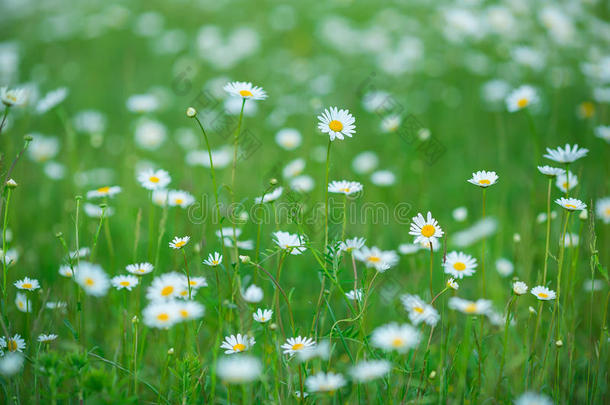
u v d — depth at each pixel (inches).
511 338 77.3
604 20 214.5
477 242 107.1
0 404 64.9
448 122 182.9
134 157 150.6
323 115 68.2
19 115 165.3
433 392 68.3
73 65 246.8
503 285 93.7
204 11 310.5
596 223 96.7
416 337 58.2
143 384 72.7
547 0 217.5
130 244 109.5
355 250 71.0
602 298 85.6
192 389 63.7
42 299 79.1
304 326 85.9
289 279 100.0
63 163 153.4
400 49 226.8
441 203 135.0
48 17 323.0
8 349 65.1
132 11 311.6
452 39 219.3
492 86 175.9
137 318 68.7
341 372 76.1
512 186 137.5
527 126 169.8
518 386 67.9
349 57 243.4
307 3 311.7
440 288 90.3
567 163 68.7
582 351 82.2
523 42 209.3
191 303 60.6
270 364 68.9
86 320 86.5
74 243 97.7
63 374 62.2
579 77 190.4
